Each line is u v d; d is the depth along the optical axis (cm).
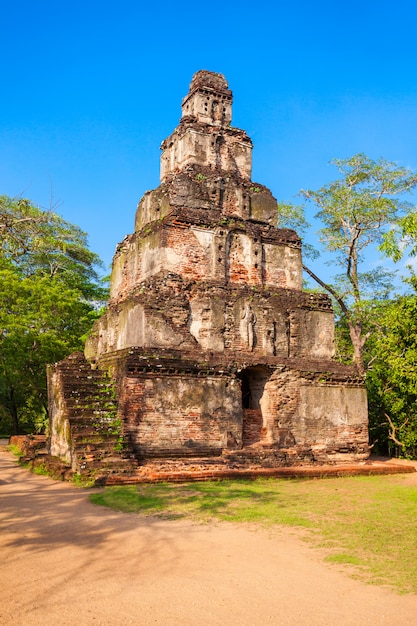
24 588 679
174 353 1758
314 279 3184
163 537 927
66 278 4034
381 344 2483
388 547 901
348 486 1546
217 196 2166
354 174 3022
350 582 732
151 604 638
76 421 1620
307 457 1831
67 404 1681
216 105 2381
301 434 1905
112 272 2475
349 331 3391
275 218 2302
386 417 2612
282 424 1888
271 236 2208
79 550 841
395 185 2969
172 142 2384
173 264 1984
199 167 2223
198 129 2286
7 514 1084
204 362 1773
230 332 1955
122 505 1170
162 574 743
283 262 2219
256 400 1986
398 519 1106
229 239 2114
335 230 3167
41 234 1498
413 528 1030
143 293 1908
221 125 2366
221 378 1795
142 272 2138
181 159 2309
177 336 1862
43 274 3916
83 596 656
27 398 3769
